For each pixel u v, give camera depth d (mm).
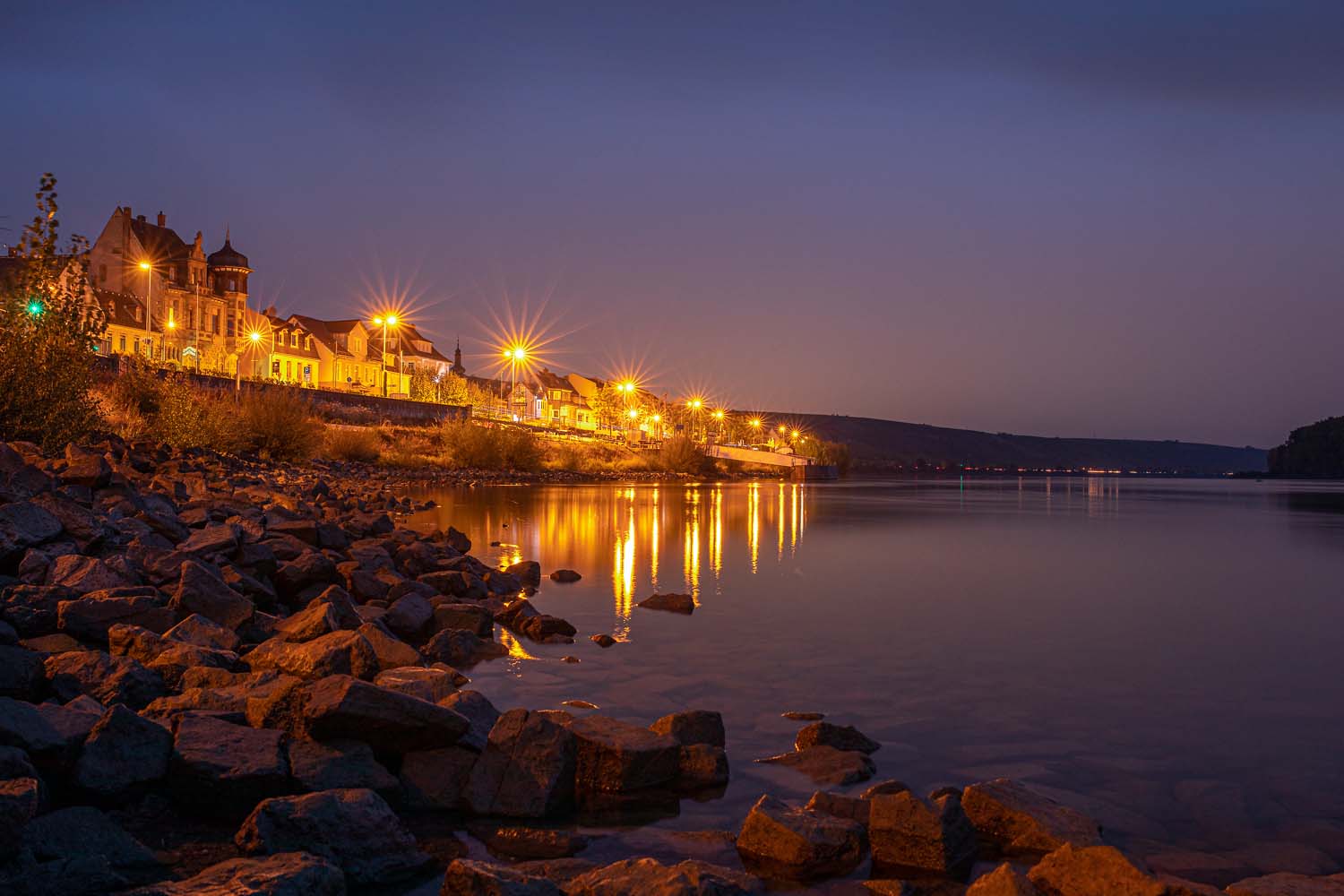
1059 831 5641
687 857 5508
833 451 164125
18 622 8016
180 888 4312
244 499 20406
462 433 70938
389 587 12773
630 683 9531
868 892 5113
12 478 12266
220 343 91812
